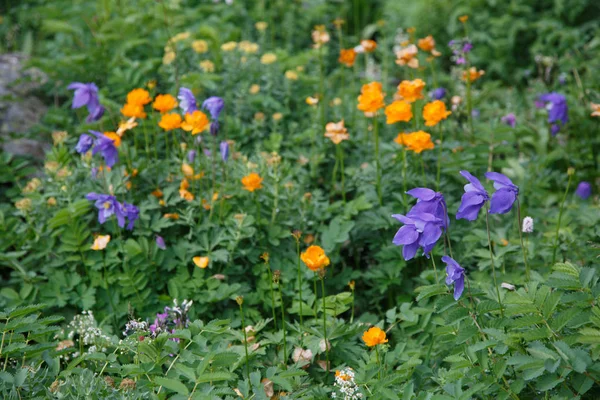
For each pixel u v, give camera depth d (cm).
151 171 497
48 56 743
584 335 285
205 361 312
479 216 495
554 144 633
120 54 643
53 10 737
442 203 320
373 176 512
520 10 857
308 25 858
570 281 303
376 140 479
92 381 312
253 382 331
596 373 285
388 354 377
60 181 470
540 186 553
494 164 528
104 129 567
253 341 393
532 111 696
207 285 438
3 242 468
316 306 407
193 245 450
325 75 770
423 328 414
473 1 880
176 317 385
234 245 447
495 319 310
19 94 647
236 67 643
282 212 483
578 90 669
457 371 321
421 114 570
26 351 330
